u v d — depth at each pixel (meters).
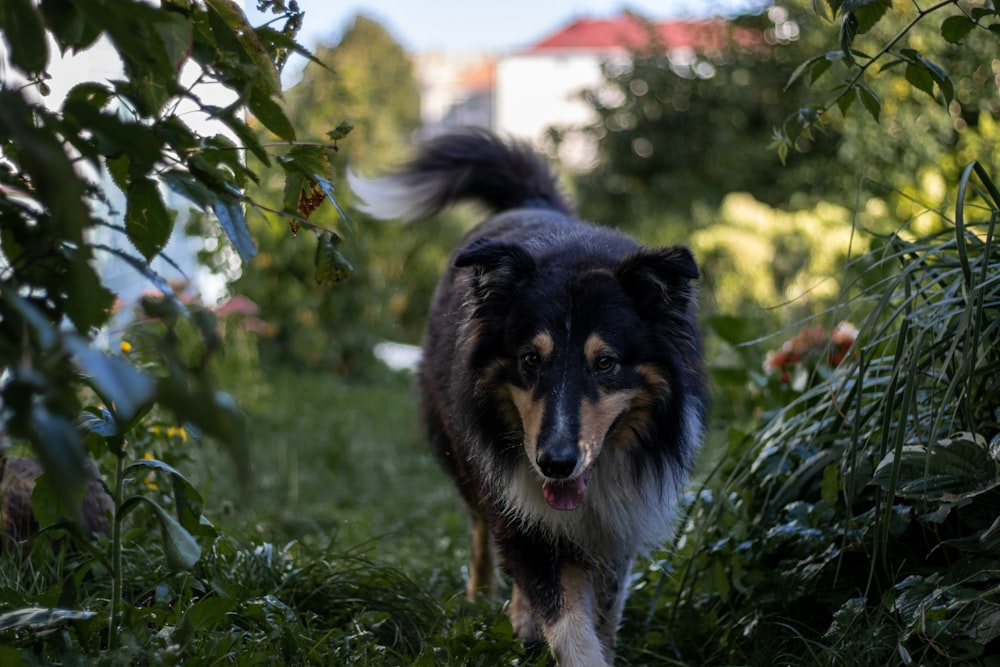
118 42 1.80
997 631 2.54
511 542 3.31
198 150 2.24
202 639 2.60
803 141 10.86
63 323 2.33
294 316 9.93
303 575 3.49
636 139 12.34
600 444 3.07
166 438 3.95
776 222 10.29
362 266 10.05
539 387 3.07
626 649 3.53
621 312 3.16
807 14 10.80
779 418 3.57
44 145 1.56
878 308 3.04
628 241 3.68
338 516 5.30
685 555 3.97
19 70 1.88
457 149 5.17
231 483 5.61
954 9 6.91
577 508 3.22
